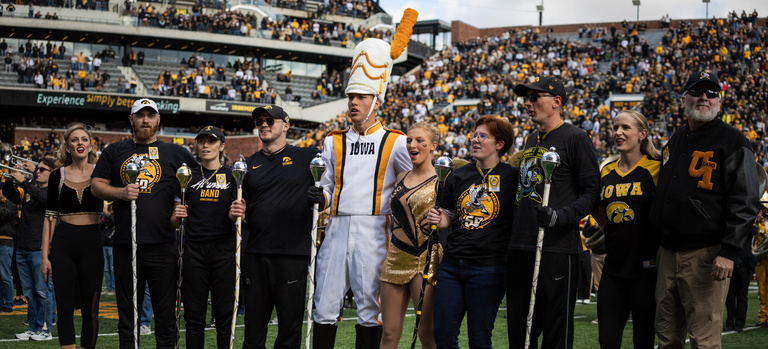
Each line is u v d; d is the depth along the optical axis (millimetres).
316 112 42750
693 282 4719
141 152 5957
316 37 44594
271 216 5438
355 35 46219
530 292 4848
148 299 8273
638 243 5035
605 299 5148
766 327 9727
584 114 31703
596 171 4871
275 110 5578
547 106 4934
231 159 38781
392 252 5230
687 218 4719
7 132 38438
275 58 45750
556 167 4816
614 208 5129
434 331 5133
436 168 4902
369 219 5316
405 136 5457
